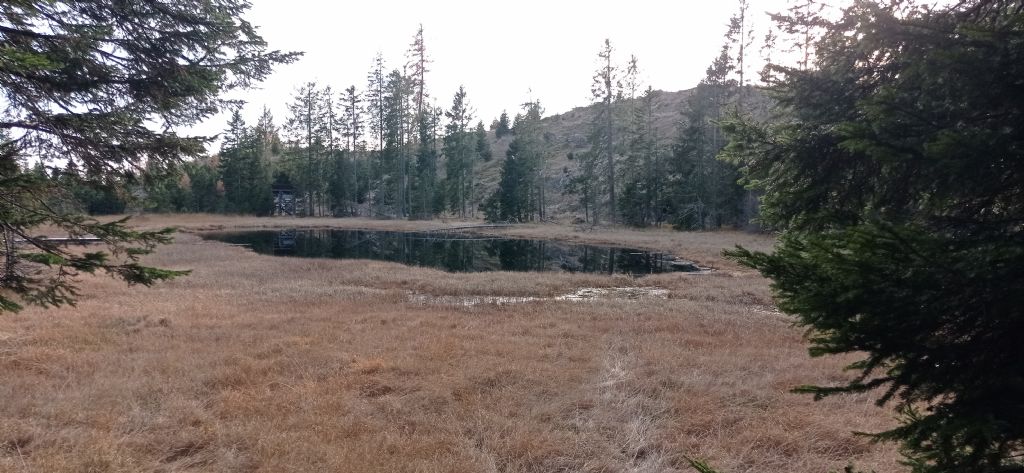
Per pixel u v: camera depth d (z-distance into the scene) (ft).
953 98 7.06
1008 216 7.17
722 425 19.06
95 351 26.48
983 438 6.09
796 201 10.25
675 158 136.87
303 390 21.40
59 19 17.95
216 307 38.17
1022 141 6.35
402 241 118.01
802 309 7.06
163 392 20.98
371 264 69.10
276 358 25.71
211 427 17.76
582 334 31.50
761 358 27.12
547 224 159.84
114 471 14.56
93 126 18.49
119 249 17.31
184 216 167.32
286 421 18.58
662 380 23.34
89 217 17.20
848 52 9.43
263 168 197.36
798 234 10.25
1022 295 5.84
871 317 6.40
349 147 198.39
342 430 17.90
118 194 20.26
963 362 6.37
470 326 33.40
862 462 16.14
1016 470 6.38
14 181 15.93
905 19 7.64
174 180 21.35
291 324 33.12
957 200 7.64
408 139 184.03
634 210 144.66
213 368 24.17
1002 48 6.29
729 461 16.24
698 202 130.93
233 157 187.62
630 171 153.79
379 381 22.72
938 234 7.86
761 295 47.52
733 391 22.11
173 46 19.54
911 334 6.40
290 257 82.07
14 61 13.73
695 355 27.25
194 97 20.53
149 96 19.12
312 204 197.98
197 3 20.26
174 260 68.59
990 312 6.05
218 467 15.35
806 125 10.20
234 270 60.80
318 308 39.04
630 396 21.49
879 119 7.26
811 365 25.76
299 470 15.01
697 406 20.51
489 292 49.85
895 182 8.64
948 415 6.41
